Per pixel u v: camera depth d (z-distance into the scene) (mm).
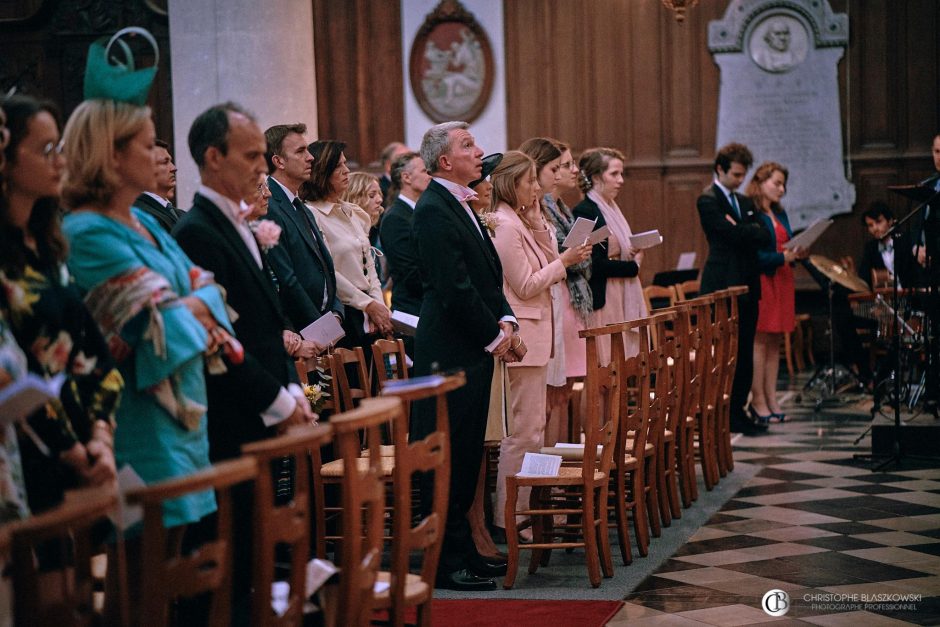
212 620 2377
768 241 8445
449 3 12312
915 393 8359
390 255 6336
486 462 5270
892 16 11930
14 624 1943
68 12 11469
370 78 12508
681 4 9320
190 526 3355
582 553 5402
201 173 3486
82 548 2211
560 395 5945
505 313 4766
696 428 7512
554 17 12320
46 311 2654
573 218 6871
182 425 3008
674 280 9914
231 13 7875
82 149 2977
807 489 6562
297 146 5379
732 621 4180
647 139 12305
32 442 2623
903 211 11945
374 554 2854
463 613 4336
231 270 3443
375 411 2650
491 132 12461
